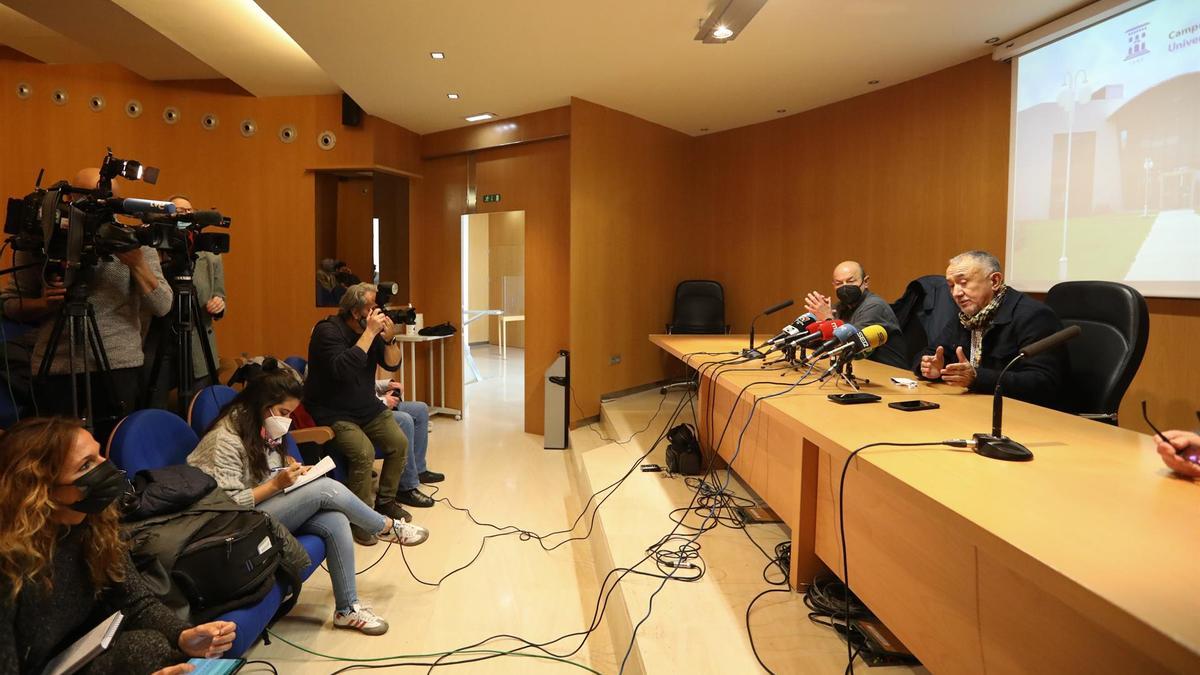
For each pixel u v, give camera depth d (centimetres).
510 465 432
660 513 288
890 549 157
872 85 438
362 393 320
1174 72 288
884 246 448
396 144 535
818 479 206
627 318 526
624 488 321
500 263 896
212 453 209
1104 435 150
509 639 226
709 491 316
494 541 311
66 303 207
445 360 568
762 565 234
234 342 524
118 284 236
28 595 122
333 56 377
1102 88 317
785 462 232
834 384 225
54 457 125
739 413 295
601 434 463
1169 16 289
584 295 485
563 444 473
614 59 382
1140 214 304
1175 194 290
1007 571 115
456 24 330
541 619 241
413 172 557
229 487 206
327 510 232
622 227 512
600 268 496
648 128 531
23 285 236
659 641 183
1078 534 90
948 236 408
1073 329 139
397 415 356
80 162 500
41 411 232
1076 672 100
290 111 515
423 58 380
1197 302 288
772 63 392
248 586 171
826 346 218
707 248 578
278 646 220
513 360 902
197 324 287
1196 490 110
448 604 251
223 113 515
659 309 557
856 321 316
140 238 221
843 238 476
